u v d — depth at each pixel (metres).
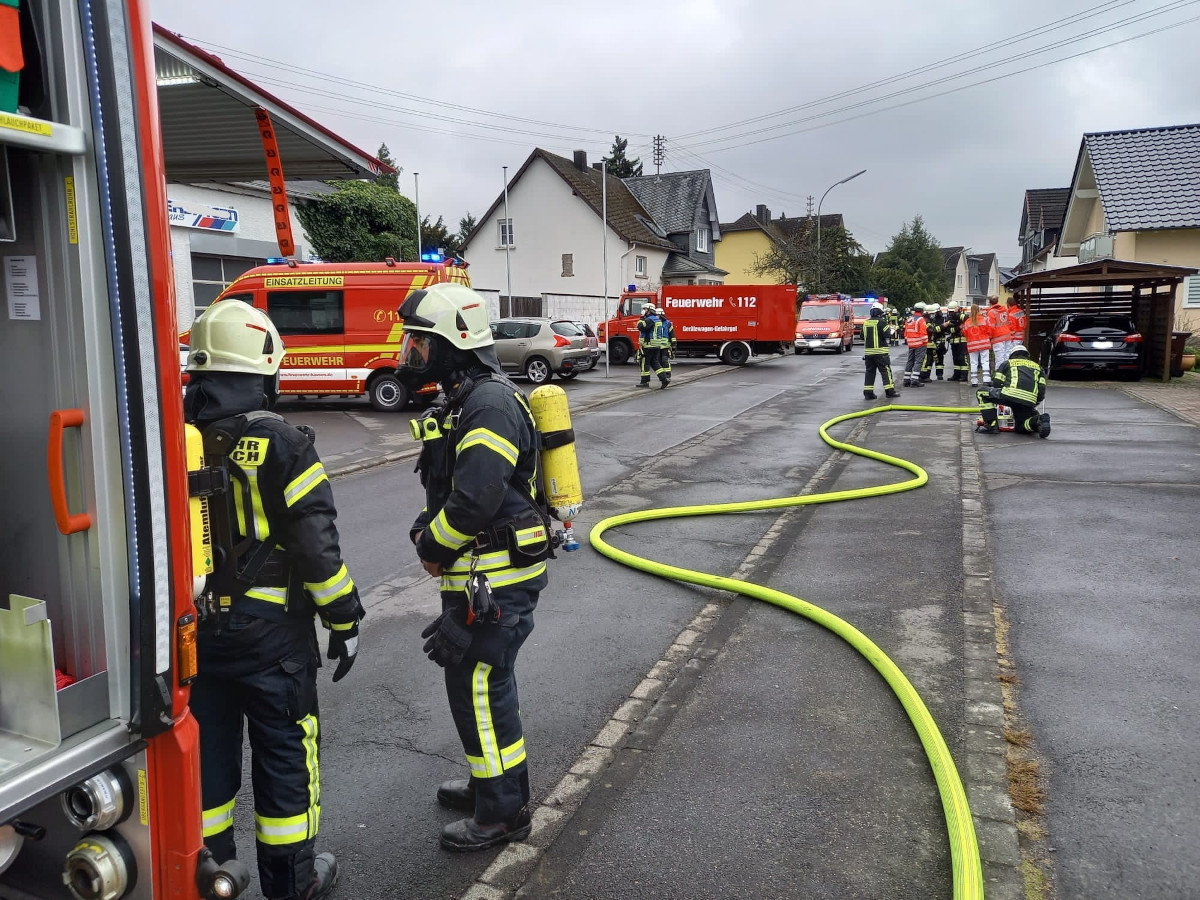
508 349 19.81
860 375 22.19
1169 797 3.34
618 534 7.37
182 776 1.95
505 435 2.78
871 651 4.63
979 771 3.55
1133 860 2.98
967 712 4.06
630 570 6.38
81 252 1.74
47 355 1.83
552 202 40.09
